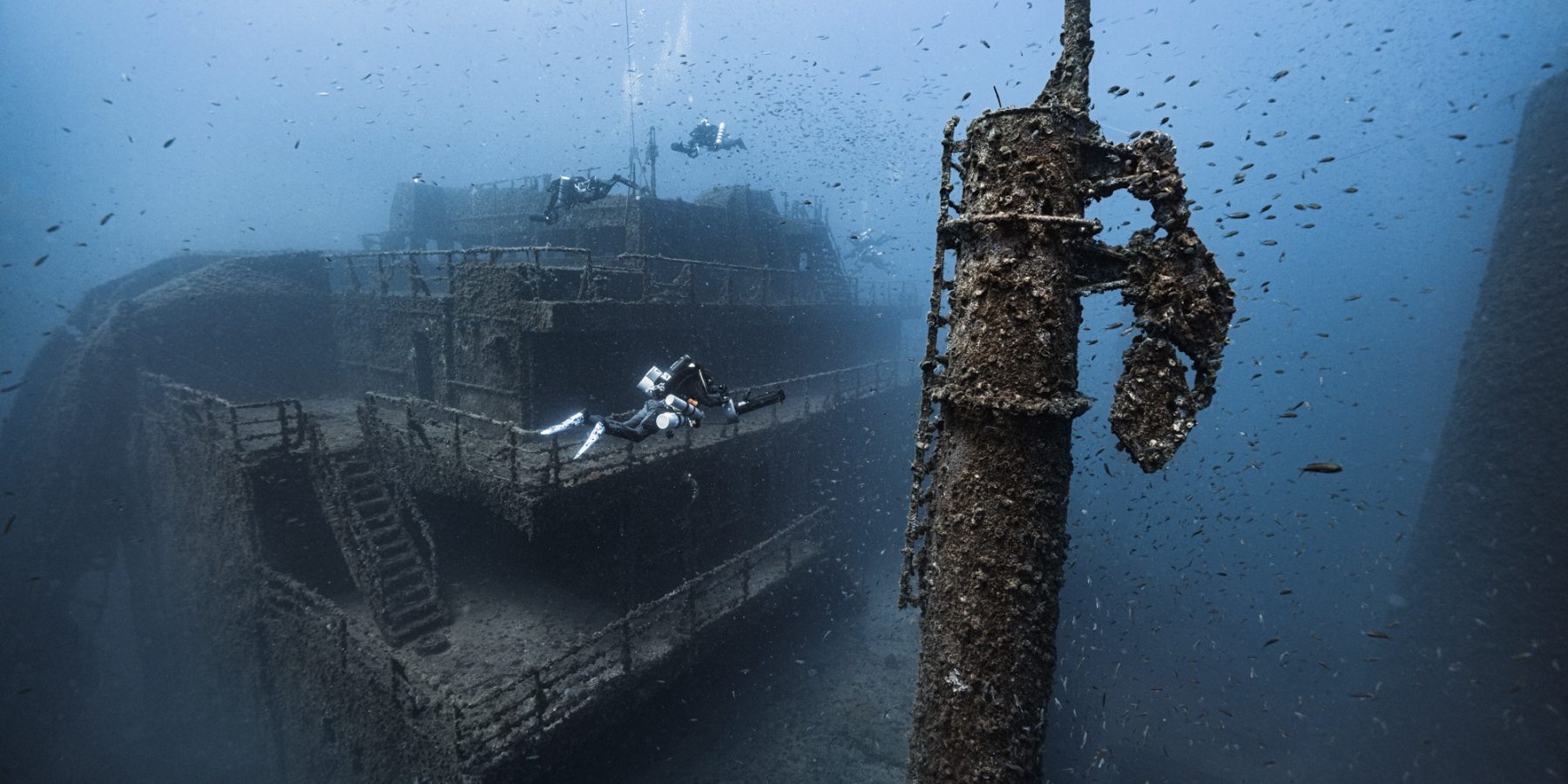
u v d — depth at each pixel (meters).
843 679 16.09
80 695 19.31
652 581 13.90
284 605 12.55
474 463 11.34
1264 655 22.61
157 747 18.20
